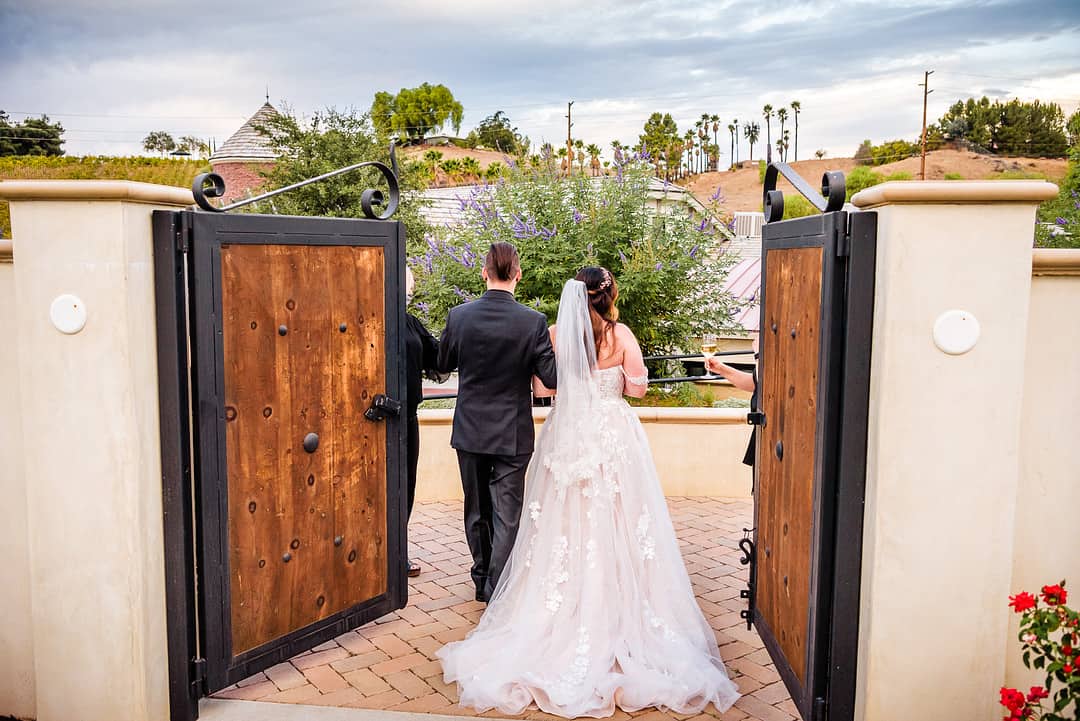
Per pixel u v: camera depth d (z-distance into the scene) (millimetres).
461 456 4211
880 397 2564
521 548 3768
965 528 2600
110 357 2779
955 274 2500
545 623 3545
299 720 3145
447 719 3156
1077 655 2279
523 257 7379
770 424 3525
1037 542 2711
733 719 3170
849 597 2727
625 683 3256
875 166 86062
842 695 2775
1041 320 2625
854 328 2623
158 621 2979
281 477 3359
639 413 6176
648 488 3754
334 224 3498
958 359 2533
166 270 2889
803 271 2998
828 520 2750
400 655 3725
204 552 3066
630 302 7414
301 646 3506
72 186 2684
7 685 3127
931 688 2656
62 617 2922
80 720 2957
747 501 6164
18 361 2875
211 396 3043
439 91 102562
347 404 3643
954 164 80250
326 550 3596
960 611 2631
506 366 4016
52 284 2781
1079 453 2674
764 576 3613
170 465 2965
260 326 3219
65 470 2857
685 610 3699
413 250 11914
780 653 3301
